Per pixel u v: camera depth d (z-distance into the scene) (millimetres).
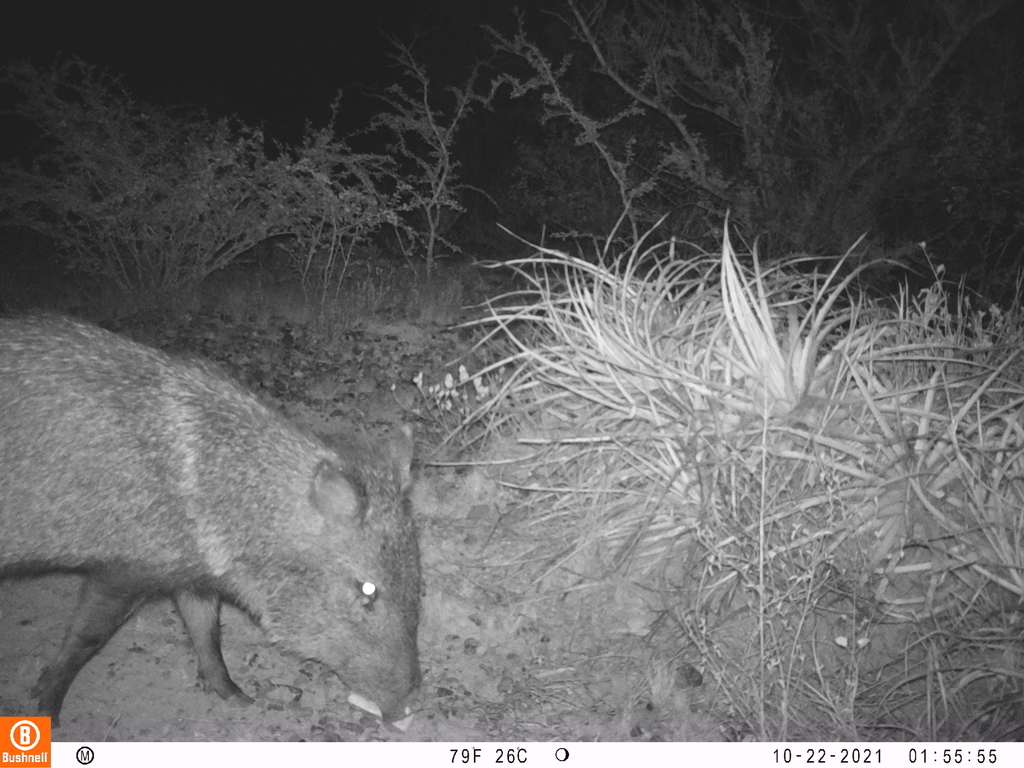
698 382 1528
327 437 1394
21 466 1197
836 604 1414
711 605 1430
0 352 1231
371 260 3496
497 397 1720
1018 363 1656
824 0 3271
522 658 1429
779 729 1288
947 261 3156
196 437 1250
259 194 3137
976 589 1380
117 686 1330
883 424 1457
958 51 3268
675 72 3379
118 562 1217
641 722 1309
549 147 4102
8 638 1396
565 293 1878
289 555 1263
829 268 3102
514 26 4734
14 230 3789
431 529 1665
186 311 2883
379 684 1254
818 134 3299
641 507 1549
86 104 3221
